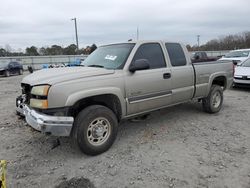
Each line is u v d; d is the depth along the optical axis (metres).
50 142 5.06
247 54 16.53
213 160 4.28
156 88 5.28
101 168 4.05
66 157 4.43
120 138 5.24
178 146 4.85
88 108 4.32
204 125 6.03
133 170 3.98
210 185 3.56
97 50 5.92
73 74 4.36
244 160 4.27
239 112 7.20
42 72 4.69
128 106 4.87
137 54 5.12
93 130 4.39
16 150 4.73
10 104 8.71
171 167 4.06
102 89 4.43
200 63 6.39
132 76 4.88
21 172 3.96
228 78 7.26
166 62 5.58
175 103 5.84
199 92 6.35
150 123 6.17
